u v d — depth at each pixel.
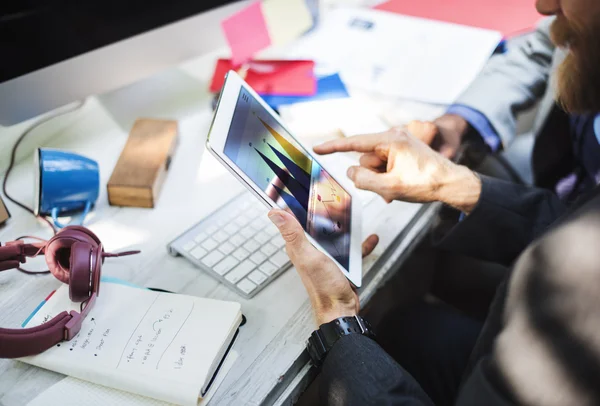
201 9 0.90
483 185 0.76
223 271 0.66
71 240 0.61
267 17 1.00
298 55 1.06
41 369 0.55
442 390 0.76
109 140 0.86
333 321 0.60
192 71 1.04
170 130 0.84
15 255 0.63
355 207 0.76
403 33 1.12
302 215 0.64
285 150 0.70
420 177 0.75
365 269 0.69
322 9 1.20
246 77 0.97
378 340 0.84
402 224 0.76
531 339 0.46
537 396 0.45
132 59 0.85
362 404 0.55
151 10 0.84
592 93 0.62
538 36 1.00
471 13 1.18
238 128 0.62
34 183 0.76
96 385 0.54
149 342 0.56
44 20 0.73
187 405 0.52
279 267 0.67
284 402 0.57
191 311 0.59
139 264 0.68
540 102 0.97
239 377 0.56
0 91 0.74
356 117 0.90
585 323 0.43
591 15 0.54
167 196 0.78
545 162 0.96
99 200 0.77
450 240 0.81
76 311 0.59
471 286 1.00
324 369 0.58
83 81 0.81
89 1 0.76
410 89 0.98
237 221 0.72
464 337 0.80
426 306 0.87
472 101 0.91
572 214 0.49
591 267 0.44
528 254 0.51
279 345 0.59
